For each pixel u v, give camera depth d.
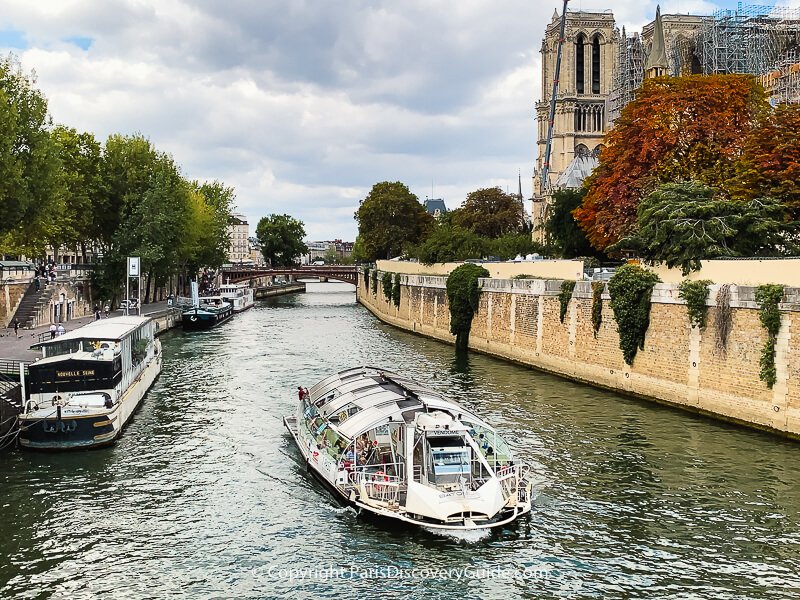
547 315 53.72
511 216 132.62
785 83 93.00
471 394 45.06
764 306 34.25
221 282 156.25
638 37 147.50
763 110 60.28
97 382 36.00
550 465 30.83
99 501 27.61
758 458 31.05
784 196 47.28
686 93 59.94
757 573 21.80
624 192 61.00
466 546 23.77
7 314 64.38
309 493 28.62
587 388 47.09
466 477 26.09
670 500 26.97
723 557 22.77
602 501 27.00
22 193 54.41
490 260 86.12
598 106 166.12
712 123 58.84
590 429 36.19
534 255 77.31
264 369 55.97
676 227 42.72
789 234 46.28
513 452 32.44
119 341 38.59
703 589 20.98
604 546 23.59
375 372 38.50
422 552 23.47
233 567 22.56
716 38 115.31
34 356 46.34
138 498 27.97
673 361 40.75
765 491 27.55
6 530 25.03
